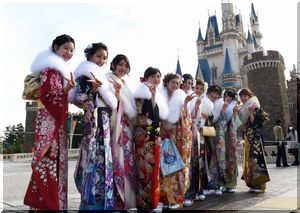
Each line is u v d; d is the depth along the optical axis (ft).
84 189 10.40
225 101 18.71
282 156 41.50
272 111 127.03
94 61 11.81
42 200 9.36
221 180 16.89
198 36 228.84
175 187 13.15
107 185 10.55
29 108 133.28
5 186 24.59
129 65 12.76
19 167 55.16
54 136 9.77
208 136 16.52
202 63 217.56
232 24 208.54
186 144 13.71
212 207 13.07
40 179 9.48
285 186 19.63
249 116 17.63
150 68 13.17
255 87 132.46
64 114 10.11
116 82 12.17
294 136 42.65
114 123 11.78
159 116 12.96
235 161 17.80
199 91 16.75
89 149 10.57
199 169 15.23
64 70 10.28
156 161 11.97
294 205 12.89
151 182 11.85
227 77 189.47
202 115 16.39
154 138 12.12
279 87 128.26
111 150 11.46
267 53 130.21
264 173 16.97
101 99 11.12
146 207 11.82
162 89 14.44
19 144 173.27
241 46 217.36
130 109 12.21
